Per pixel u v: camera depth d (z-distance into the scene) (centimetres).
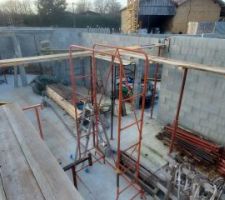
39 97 1135
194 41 655
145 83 450
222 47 594
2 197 164
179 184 443
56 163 199
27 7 3020
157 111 920
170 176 483
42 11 2802
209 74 633
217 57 612
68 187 171
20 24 2639
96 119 616
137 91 912
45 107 1001
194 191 420
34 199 162
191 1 2131
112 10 3800
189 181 443
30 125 264
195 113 708
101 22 2912
